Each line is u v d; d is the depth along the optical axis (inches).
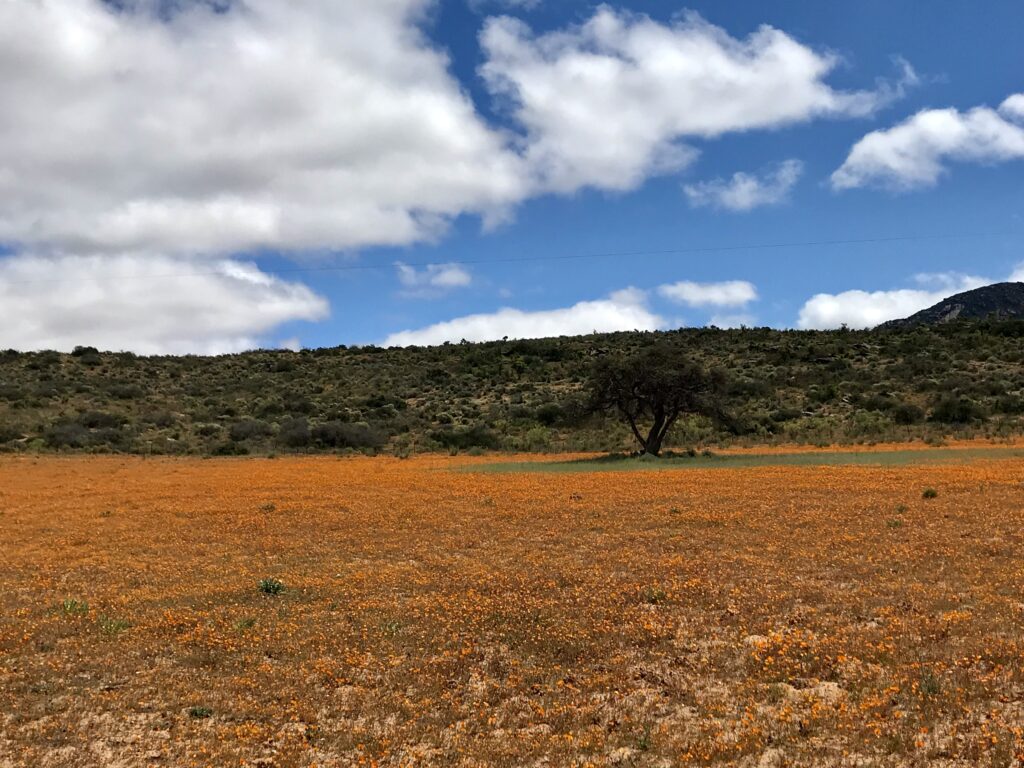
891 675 392.5
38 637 514.6
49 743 357.1
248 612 567.5
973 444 2107.5
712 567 663.1
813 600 544.4
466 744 348.2
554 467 1910.7
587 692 406.3
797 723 347.9
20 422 2938.0
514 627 514.0
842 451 2053.4
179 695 413.4
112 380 3897.6
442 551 796.0
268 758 343.0
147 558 791.7
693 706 381.1
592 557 735.7
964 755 305.1
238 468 2030.0
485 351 4456.2
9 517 1099.9
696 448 2428.6
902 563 641.6
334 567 732.0
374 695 409.1
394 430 3152.1
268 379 4116.6
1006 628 454.3
